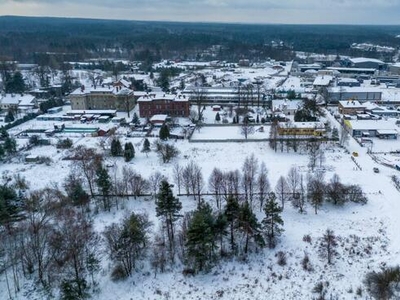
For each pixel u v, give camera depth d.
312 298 72.06
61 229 86.81
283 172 119.81
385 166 124.50
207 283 76.75
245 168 113.62
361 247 83.94
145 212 98.88
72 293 70.31
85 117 187.75
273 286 75.31
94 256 81.56
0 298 72.88
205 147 145.88
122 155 138.12
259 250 84.38
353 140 151.00
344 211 97.94
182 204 101.94
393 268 77.19
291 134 148.62
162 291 75.06
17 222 91.81
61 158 137.75
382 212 96.44
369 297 71.62
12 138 146.25
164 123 168.38
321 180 106.12
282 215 96.44
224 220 80.31
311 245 85.06
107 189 100.62
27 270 79.06
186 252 81.81
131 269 79.50
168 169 124.81
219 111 198.75
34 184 114.94
